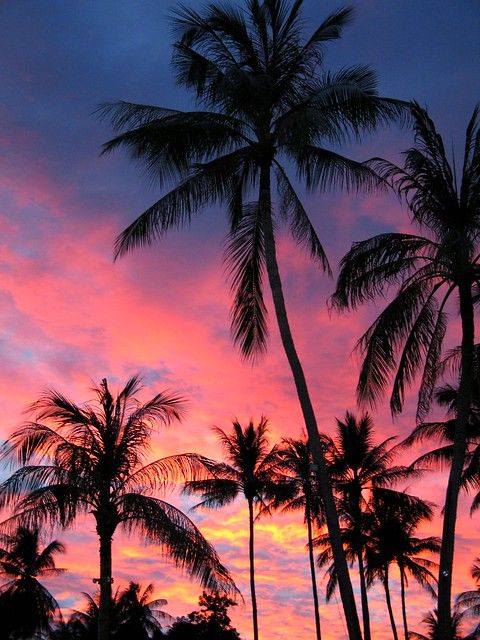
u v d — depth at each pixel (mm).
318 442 18828
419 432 35688
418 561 53938
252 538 45875
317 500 46219
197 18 21062
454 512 19266
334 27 21125
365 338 21141
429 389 21891
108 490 24781
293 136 19016
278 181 21672
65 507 23469
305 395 19141
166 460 25547
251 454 46219
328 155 21125
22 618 50312
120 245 20672
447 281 20562
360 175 21172
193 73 20172
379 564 51188
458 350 23484
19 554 53844
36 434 24094
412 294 20656
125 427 25359
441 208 20297
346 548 49875
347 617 17609
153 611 64312
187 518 24484
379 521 50938
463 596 54344
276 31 21312
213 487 45156
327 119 19469
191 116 20641
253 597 44781
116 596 62844
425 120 20766
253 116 20719
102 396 25531
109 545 24453
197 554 23797
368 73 20609
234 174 21703
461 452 19672
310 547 46750
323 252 21797
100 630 23828
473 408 34219
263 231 20438
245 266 21797
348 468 47250
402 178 20641
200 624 66500
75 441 24875
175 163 20859
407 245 21172
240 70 19469
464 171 20406
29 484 23594
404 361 21406
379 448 47031
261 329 21844
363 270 21391
